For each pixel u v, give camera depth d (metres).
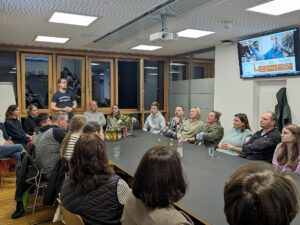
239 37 5.12
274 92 4.91
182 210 1.69
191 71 6.93
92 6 3.31
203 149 3.58
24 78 6.23
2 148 4.28
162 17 3.74
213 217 1.56
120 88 7.33
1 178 4.55
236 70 5.48
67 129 3.38
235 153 3.68
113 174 1.71
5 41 5.61
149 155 1.17
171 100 7.70
